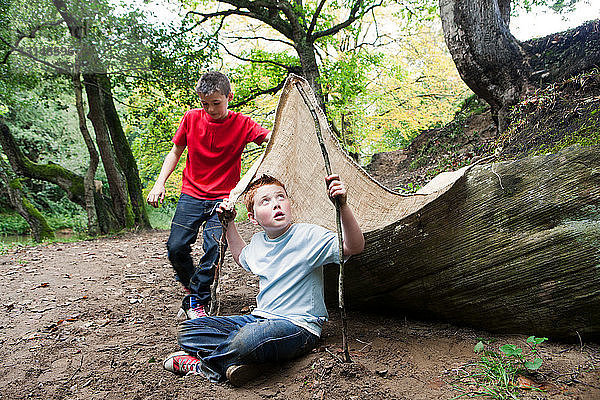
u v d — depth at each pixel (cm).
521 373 220
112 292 466
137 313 388
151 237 1069
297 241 271
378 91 1766
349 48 1809
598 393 199
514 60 657
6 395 242
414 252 295
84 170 2166
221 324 259
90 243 954
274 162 298
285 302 261
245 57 1463
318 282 269
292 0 1349
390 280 308
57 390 245
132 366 270
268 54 1457
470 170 287
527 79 647
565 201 258
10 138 1266
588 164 258
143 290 474
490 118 894
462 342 271
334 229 293
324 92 1417
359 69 1471
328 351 256
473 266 278
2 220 1827
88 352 298
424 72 1714
